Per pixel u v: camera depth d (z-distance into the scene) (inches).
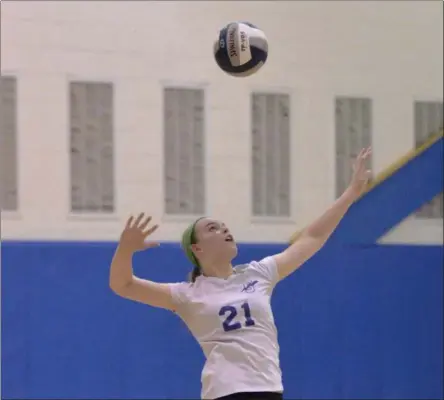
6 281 544.7
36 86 564.7
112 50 574.9
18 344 543.5
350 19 607.8
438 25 620.4
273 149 593.0
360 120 606.5
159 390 558.3
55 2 569.9
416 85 614.9
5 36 563.2
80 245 555.8
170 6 582.9
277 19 597.3
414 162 608.4
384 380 585.3
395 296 592.4
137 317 558.3
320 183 597.3
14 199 558.3
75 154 567.2
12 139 560.7
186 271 566.6
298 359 574.6
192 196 580.4
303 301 578.6
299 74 598.2
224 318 281.4
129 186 571.8
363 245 592.7
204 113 585.0
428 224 607.5
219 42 376.8
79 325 551.5
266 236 586.2
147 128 576.4
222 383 271.6
